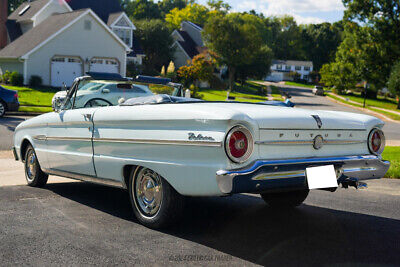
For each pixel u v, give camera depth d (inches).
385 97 2847.0
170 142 154.1
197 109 149.3
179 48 2277.3
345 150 172.9
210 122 142.9
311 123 158.9
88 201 216.5
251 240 159.8
